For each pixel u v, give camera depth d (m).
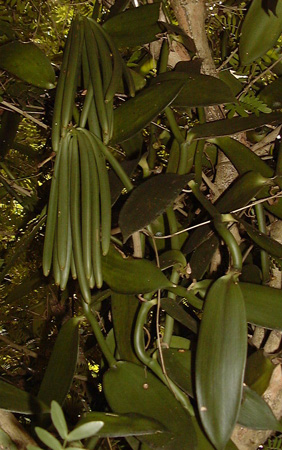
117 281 0.83
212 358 0.75
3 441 0.79
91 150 0.81
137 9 0.95
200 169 0.95
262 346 0.97
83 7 1.20
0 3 1.21
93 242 0.78
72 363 0.84
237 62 1.05
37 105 1.23
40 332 1.45
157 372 0.83
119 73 0.85
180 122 1.12
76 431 0.61
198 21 1.00
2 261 1.04
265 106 1.00
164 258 0.86
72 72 0.83
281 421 0.90
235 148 0.95
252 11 0.98
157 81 0.91
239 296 0.78
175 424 0.78
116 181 0.91
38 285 1.35
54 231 0.81
